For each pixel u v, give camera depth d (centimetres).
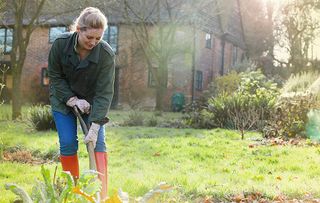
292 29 3988
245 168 836
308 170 813
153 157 961
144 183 654
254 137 1374
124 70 3228
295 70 3881
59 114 471
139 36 3148
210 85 2814
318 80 1733
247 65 3241
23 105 3184
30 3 2748
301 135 1350
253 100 1738
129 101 3212
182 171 792
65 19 3147
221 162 903
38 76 3456
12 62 2084
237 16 3997
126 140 1267
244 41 4122
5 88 3444
